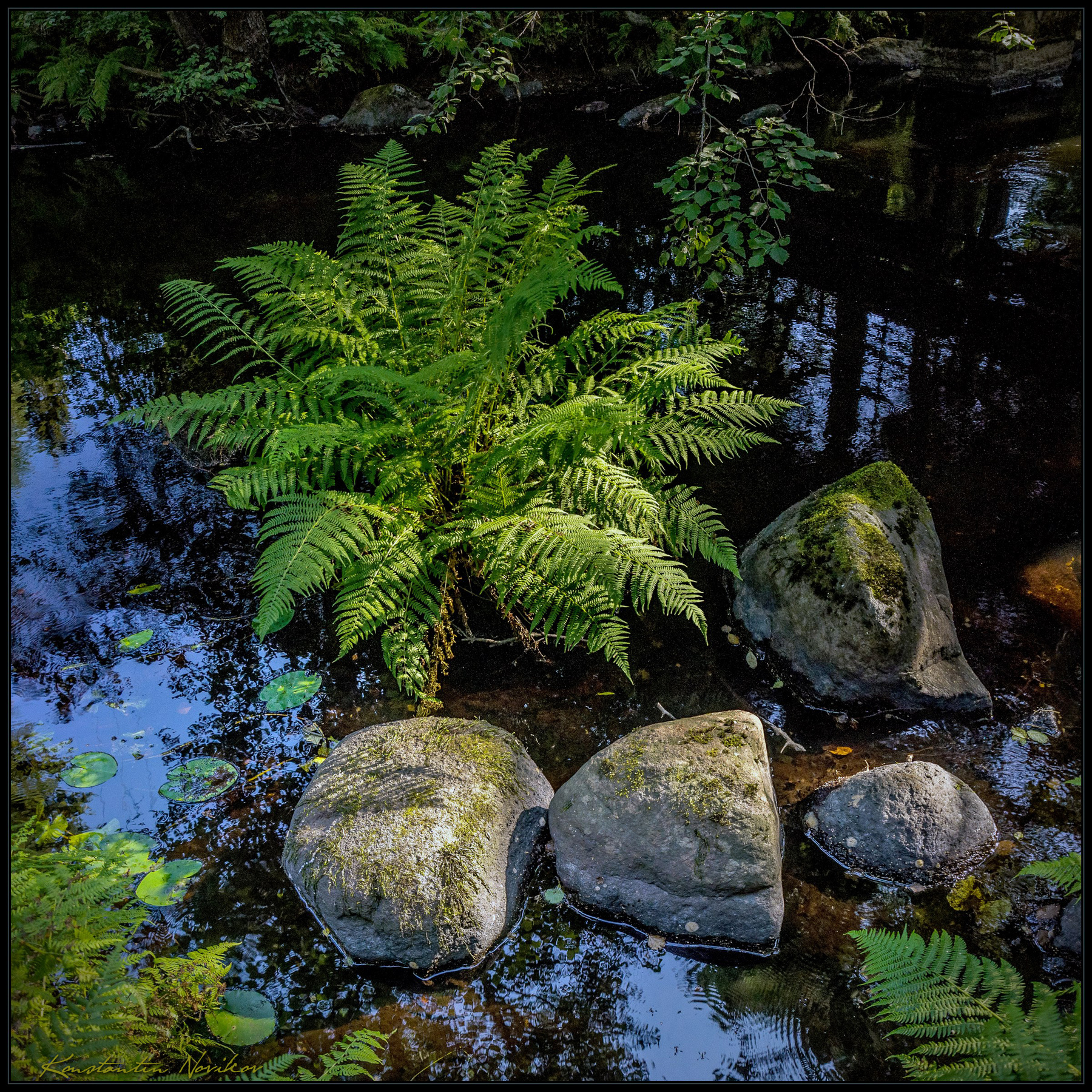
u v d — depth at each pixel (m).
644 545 2.92
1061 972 2.29
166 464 4.53
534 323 4.01
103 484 4.38
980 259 6.09
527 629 3.52
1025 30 9.34
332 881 2.45
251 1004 2.27
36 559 3.90
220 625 3.59
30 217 7.85
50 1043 1.90
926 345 5.18
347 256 4.05
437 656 3.27
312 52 10.01
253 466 3.27
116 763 2.96
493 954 2.43
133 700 3.24
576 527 2.92
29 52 9.66
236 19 9.45
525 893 2.60
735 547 3.82
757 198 4.89
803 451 4.39
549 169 8.08
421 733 2.88
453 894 2.41
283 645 3.50
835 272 6.02
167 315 5.94
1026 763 2.92
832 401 4.73
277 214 7.51
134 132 9.89
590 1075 2.13
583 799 2.63
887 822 2.61
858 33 10.66
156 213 7.75
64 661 3.40
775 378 4.95
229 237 7.08
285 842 2.68
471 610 3.63
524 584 3.03
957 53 9.50
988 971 2.08
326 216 7.38
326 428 2.96
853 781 2.75
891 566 3.23
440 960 2.36
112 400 5.04
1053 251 6.12
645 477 3.86
